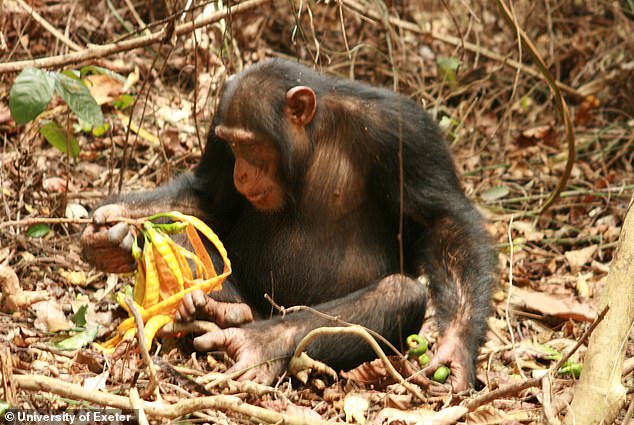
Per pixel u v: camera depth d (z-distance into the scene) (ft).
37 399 22.67
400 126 29.09
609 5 59.88
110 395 21.74
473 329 27.58
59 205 36.17
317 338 27.22
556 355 30.68
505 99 54.29
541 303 35.22
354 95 30.09
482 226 30.17
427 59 54.65
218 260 31.32
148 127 43.73
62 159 40.78
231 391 24.76
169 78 47.75
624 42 57.11
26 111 28.45
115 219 28.50
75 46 42.47
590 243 41.63
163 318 27.25
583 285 36.94
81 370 25.84
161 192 31.96
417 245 30.71
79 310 29.17
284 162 29.30
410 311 28.25
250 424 23.50
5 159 38.78
